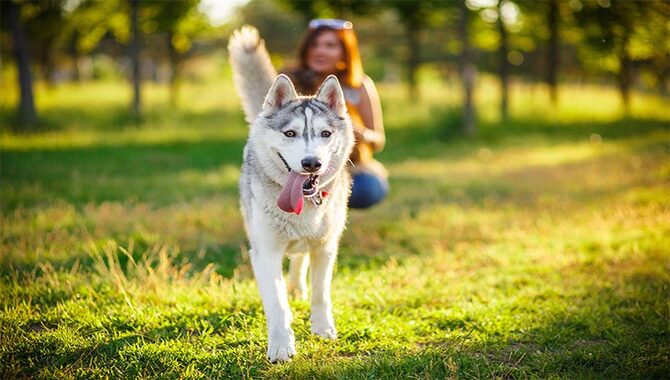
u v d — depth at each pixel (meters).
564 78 43.75
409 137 19.75
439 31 33.31
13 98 22.41
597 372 3.59
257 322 4.25
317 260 4.11
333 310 4.48
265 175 3.93
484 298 4.87
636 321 4.33
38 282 4.90
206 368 3.60
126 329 4.20
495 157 15.97
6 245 5.93
